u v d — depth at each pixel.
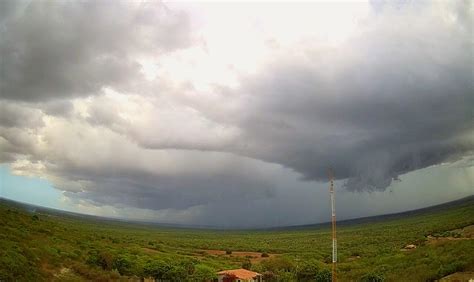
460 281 50.91
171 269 77.12
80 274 62.56
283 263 93.56
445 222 148.38
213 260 107.88
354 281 69.31
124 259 76.12
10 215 83.00
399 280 61.56
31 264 55.69
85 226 178.00
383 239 140.50
